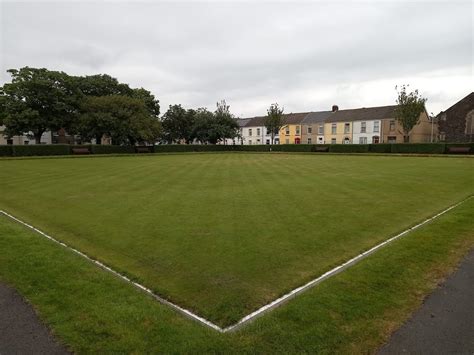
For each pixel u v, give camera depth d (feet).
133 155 122.21
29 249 15.88
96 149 125.08
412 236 17.51
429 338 8.95
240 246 16.98
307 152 141.38
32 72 132.87
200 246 17.06
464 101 145.69
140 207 26.53
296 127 208.13
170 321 9.64
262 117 238.07
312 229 19.90
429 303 10.82
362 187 35.78
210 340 8.70
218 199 29.60
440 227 19.11
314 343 8.57
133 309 10.29
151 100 189.67
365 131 179.01
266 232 19.38
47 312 10.23
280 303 10.89
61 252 15.58
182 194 32.32
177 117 196.65
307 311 10.09
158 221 22.16
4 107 131.23
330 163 72.64
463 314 10.16
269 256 15.55
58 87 136.67
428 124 175.94
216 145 170.50
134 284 12.55
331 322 9.54
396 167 60.59
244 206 26.55
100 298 11.05
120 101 138.92
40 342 8.81
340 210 24.85
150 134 142.72
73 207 26.81
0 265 13.99
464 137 141.59
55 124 135.95
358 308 10.34
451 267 13.65
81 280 12.45
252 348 8.36
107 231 19.93
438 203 27.12
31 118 128.26
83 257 15.19
